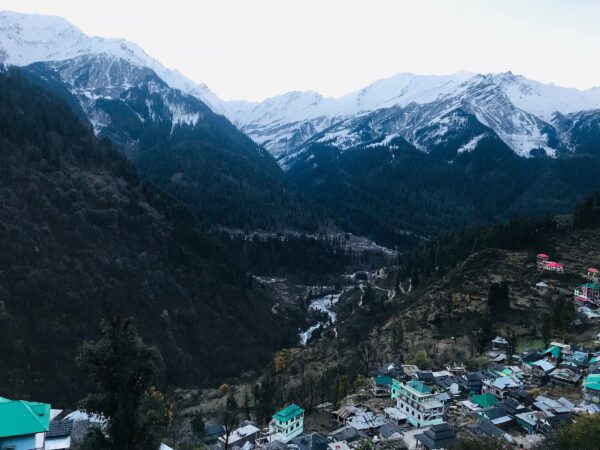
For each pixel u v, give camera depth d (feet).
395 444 241.35
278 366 453.99
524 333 406.62
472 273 549.13
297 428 277.03
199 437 281.33
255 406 331.36
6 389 357.41
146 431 118.32
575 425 185.47
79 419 233.55
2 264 453.99
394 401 302.66
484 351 385.91
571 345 349.41
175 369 473.67
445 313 481.87
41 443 195.11
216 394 407.03
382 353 421.18
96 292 490.49
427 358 373.40
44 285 460.14
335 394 325.21
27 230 500.74
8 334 400.88
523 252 574.56
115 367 115.85
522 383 299.17
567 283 492.13
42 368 394.32
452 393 301.63
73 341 433.89
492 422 250.16
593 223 606.55
